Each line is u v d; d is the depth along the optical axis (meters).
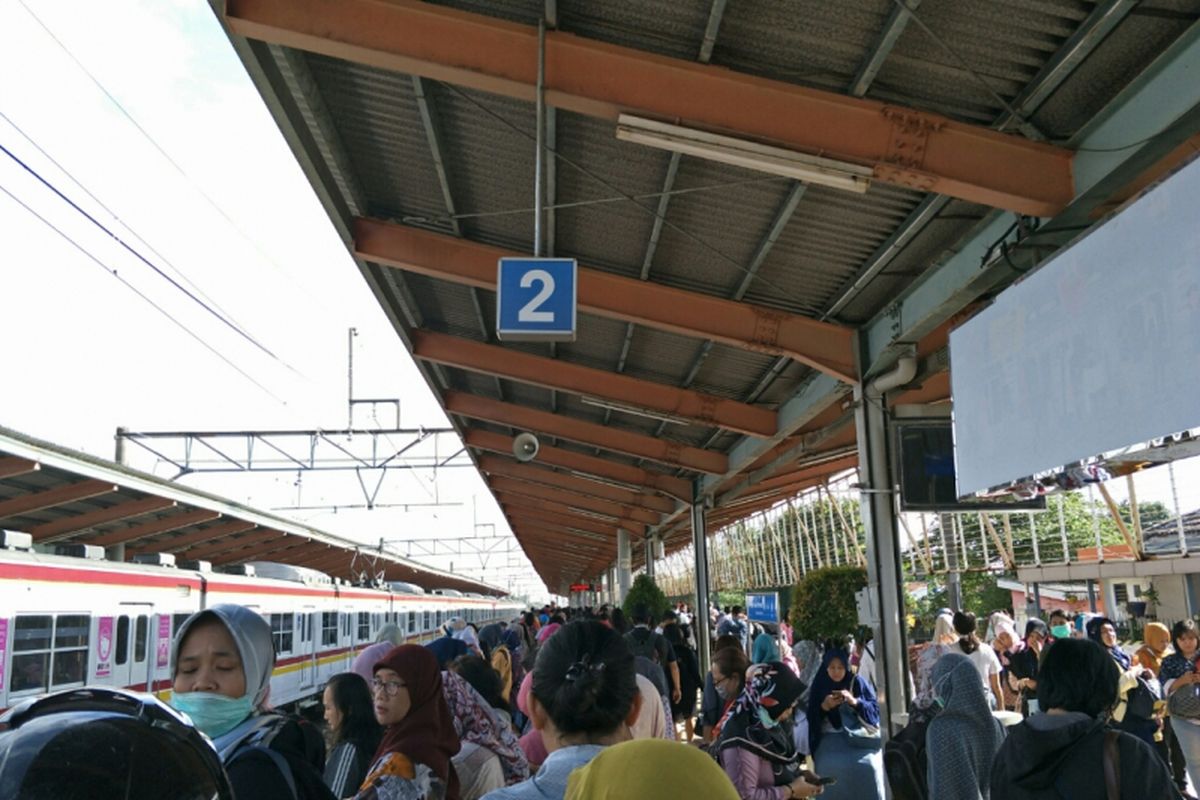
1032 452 6.11
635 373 14.07
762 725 4.77
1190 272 4.57
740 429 13.94
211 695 2.51
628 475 21.47
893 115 6.35
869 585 9.76
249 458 24.94
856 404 10.17
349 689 4.53
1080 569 20.20
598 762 1.50
